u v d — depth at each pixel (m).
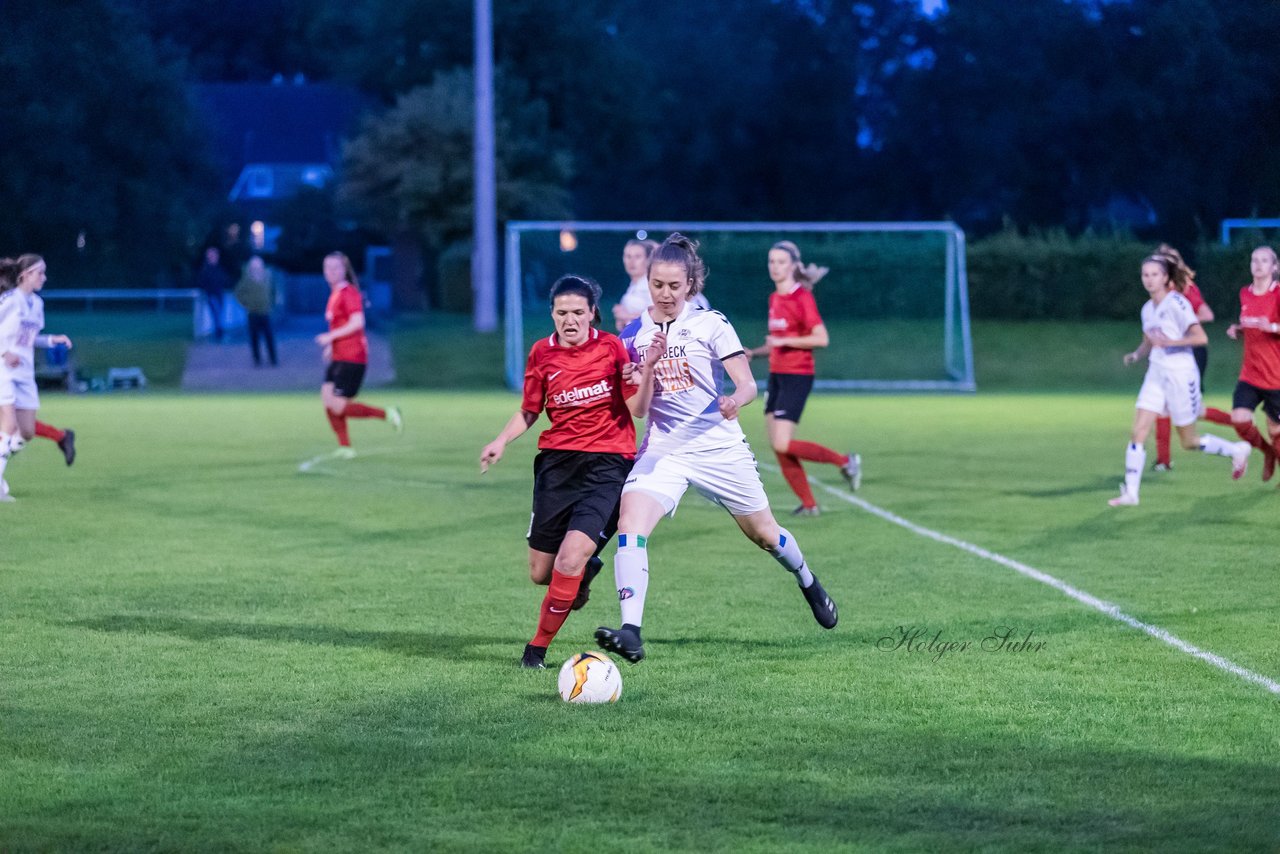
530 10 91.00
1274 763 9.79
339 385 31.70
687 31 118.06
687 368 12.77
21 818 8.66
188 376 61.31
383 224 85.69
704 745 10.20
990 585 16.72
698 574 17.64
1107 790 9.21
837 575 17.47
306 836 8.37
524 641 13.73
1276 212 104.06
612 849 8.17
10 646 13.35
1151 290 24.03
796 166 122.12
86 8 95.00
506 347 61.78
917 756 9.93
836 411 48.53
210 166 106.38
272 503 24.27
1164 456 29.55
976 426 41.84
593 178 105.31
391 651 13.24
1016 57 112.25
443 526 21.66
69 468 29.48
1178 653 13.12
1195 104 105.06
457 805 8.91
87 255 97.56
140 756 9.91
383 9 89.94
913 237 70.44
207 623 14.45
